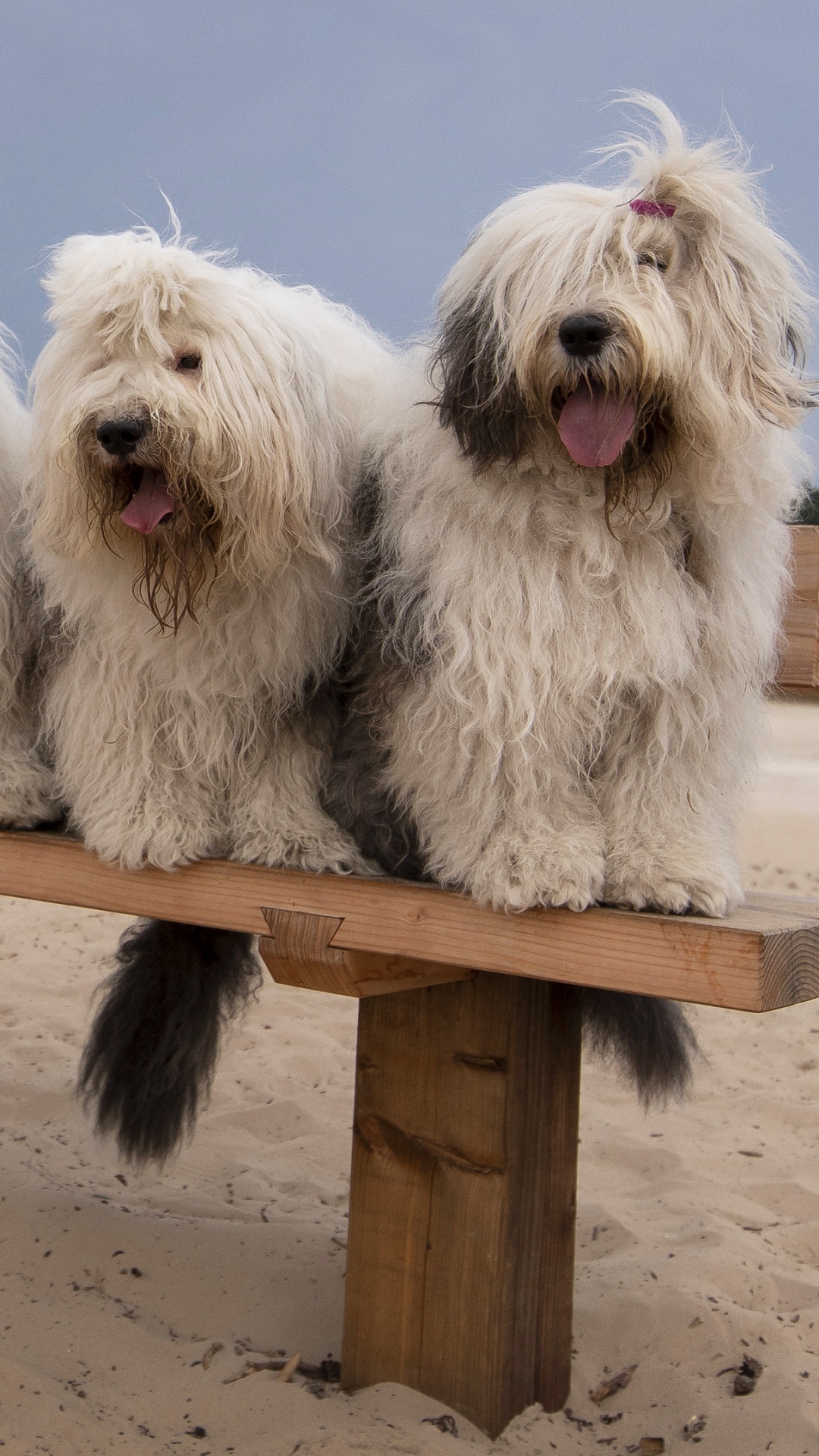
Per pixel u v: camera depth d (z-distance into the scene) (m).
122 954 3.21
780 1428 2.67
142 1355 2.83
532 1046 2.64
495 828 2.36
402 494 2.46
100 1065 3.18
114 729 2.64
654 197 2.35
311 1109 4.57
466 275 2.41
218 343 2.37
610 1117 4.54
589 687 2.33
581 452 2.22
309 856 2.55
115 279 2.38
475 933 2.30
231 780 2.67
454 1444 2.53
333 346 2.79
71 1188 3.78
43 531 2.45
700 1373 2.91
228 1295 3.19
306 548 2.46
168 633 2.51
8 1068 4.82
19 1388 2.59
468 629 2.33
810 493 2.50
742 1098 4.72
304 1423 2.60
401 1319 2.73
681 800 2.42
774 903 2.51
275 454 2.38
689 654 2.35
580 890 2.21
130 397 2.29
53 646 2.80
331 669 2.67
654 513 2.31
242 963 3.23
